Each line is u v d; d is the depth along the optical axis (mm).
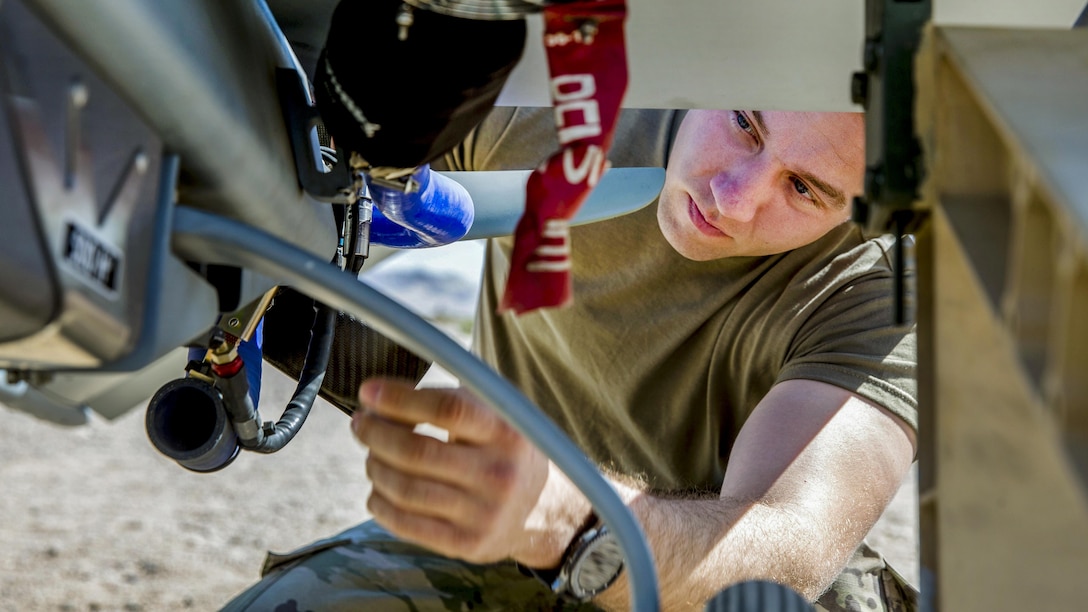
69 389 996
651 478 2182
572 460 923
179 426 1295
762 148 1805
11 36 689
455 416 1006
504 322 2305
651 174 1526
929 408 1000
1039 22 1132
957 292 883
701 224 1886
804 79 1236
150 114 848
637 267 2027
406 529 1058
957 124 895
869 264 1915
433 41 900
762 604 1084
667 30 1153
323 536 4082
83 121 754
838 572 1590
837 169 1744
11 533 3926
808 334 1902
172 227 862
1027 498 794
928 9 944
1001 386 815
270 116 1044
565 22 850
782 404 1773
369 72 928
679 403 2088
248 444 1326
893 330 1839
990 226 868
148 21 812
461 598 1742
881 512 1674
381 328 898
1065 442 691
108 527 4039
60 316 713
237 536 4043
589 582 1232
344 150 1067
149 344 804
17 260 673
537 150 2078
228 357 1251
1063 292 681
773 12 1117
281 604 1683
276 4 1178
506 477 1031
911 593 2025
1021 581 811
